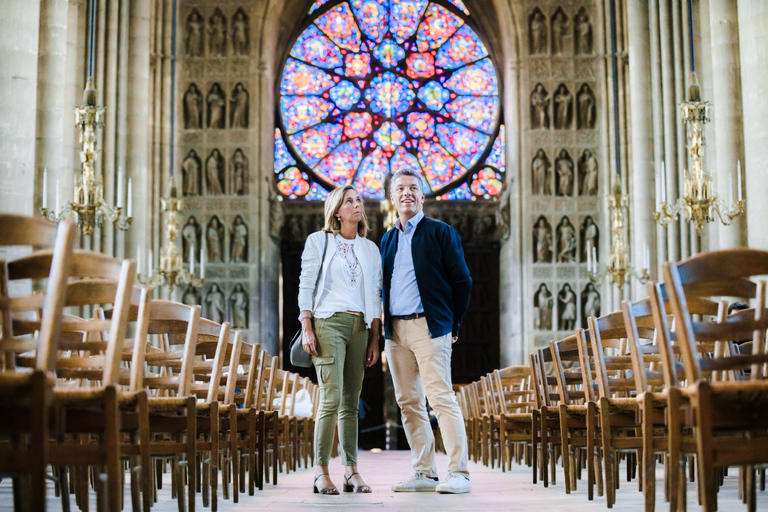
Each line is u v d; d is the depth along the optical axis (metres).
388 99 35.16
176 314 7.71
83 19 26.42
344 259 9.50
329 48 35.41
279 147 34.66
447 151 34.81
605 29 32.41
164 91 31.64
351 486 9.58
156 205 30.92
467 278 9.55
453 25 35.66
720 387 5.37
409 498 8.85
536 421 10.65
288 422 13.74
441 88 35.28
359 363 9.56
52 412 5.52
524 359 31.33
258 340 31.31
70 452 5.47
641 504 8.15
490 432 15.37
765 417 5.46
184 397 7.16
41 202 18.58
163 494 9.77
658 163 27.67
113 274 5.93
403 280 9.62
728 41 19.55
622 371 10.78
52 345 4.99
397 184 9.73
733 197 19.42
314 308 9.45
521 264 31.83
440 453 26.11
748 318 7.14
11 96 14.91
